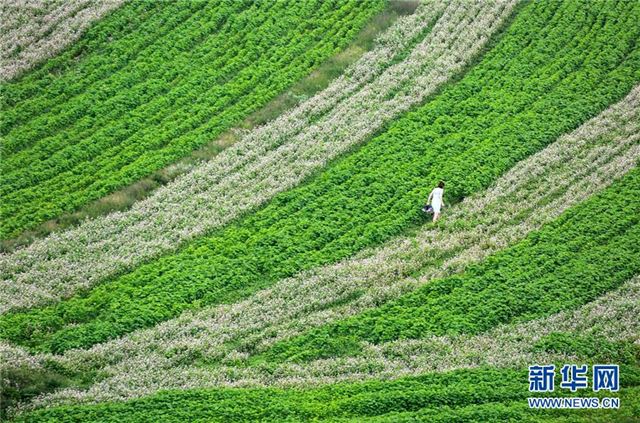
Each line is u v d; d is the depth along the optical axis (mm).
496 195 116438
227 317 98000
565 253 106125
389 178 117938
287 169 119438
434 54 140250
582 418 83750
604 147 123625
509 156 122500
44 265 103312
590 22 148500
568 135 126500
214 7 147125
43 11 142125
